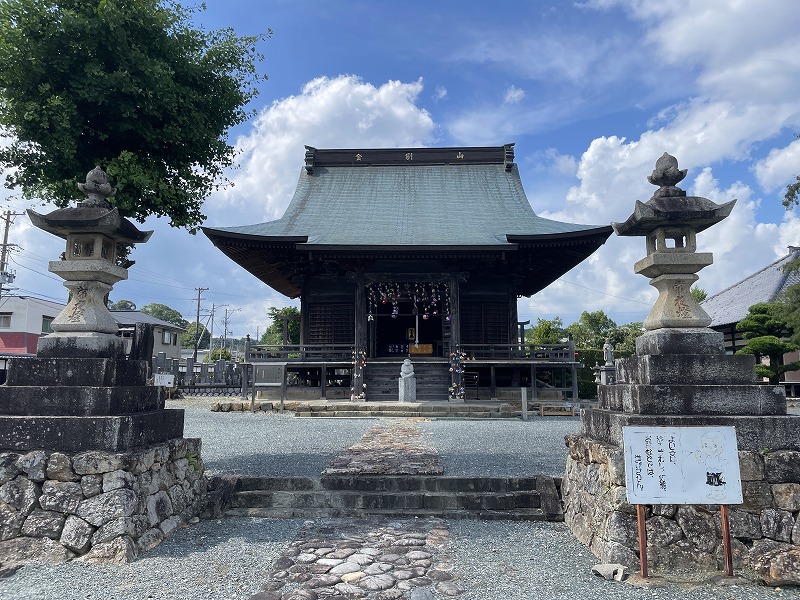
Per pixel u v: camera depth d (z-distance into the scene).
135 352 9.57
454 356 20.09
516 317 23.08
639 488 4.88
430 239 21.06
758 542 4.91
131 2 7.45
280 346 20.58
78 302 6.25
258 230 22.09
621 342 44.34
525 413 16.48
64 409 5.61
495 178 27.97
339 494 7.33
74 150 7.20
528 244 20.55
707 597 4.48
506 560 5.35
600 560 5.29
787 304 22.00
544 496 7.10
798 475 5.00
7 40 6.63
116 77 7.04
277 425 15.36
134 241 6.83
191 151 8.62
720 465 4.89
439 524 6.59
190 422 16.11
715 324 31.95
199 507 6.93
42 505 5.30
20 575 4.86
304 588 4.61
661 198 5.98
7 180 7.77
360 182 27.70
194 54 8.61
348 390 21.06
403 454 9.70
